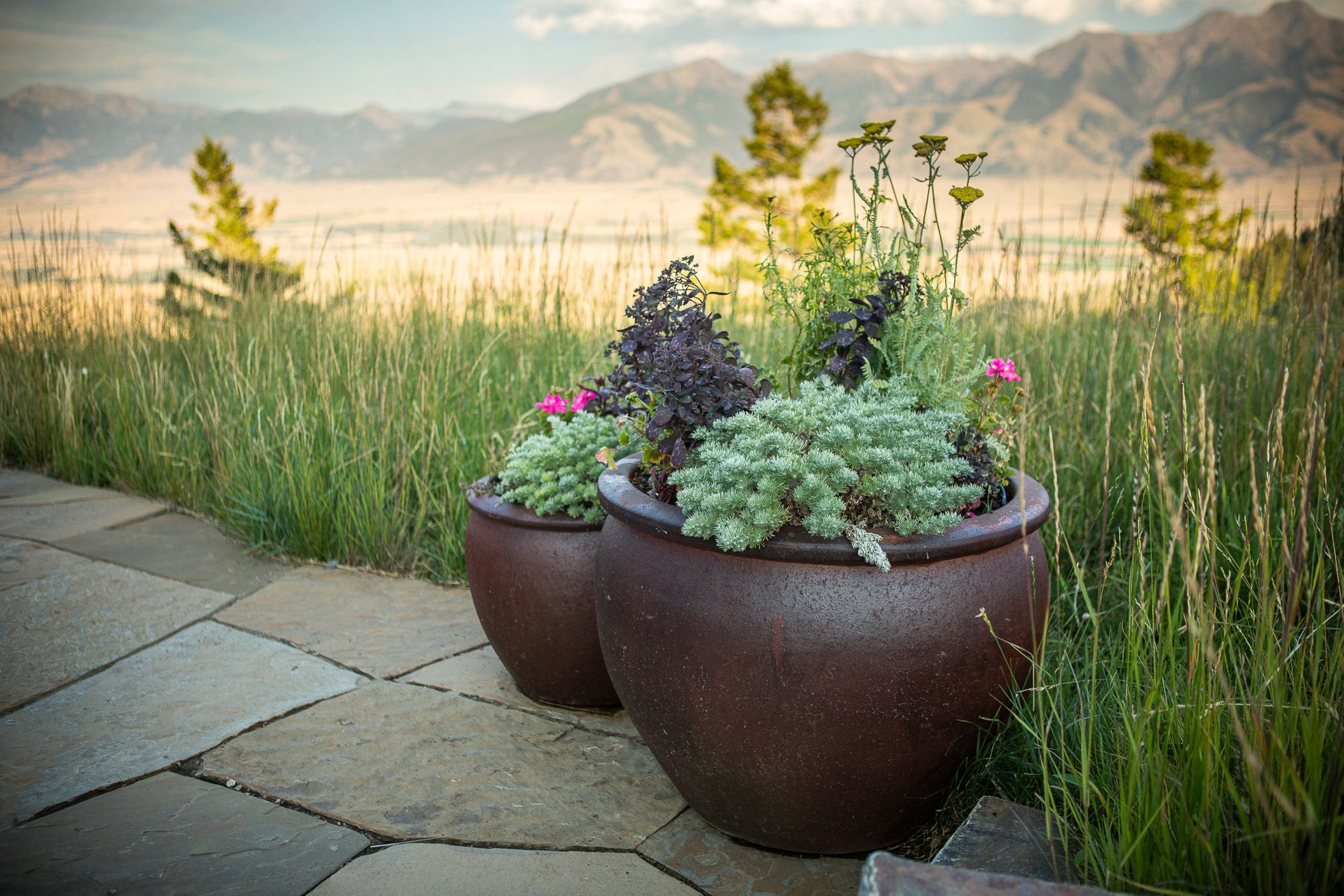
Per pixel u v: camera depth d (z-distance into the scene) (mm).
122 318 5391
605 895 1677
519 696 2500
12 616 2924
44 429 4812
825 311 2232
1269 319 3381
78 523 3891
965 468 1671
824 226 2242
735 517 1631
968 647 1626
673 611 1686
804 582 1587
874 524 1697
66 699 2414
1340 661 1448
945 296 2045
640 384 2227
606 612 1860
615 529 1894
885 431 1705
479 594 2428
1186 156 14156
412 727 2311
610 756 2207
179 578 3303
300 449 3582
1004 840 1558
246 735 2238
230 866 1723
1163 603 1555
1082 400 3293
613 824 1921
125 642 2770
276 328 4773
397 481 3508
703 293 2258
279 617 2990
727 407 1881
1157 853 1320
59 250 5414
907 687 1603
